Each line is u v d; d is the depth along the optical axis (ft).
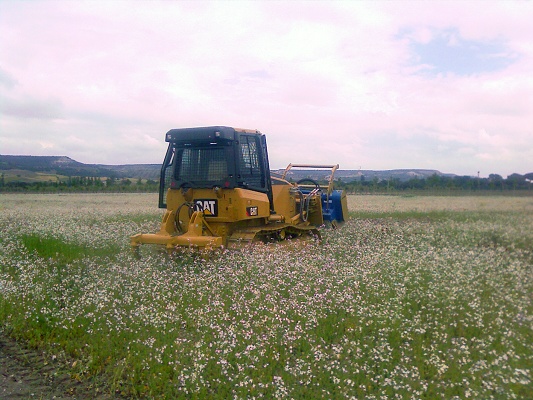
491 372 15.83
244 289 24.43
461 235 44.78
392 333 19.90
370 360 17.47
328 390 15.84
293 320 20.94
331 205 48.60
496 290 24.95
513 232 44.47
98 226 51.98
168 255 31.32
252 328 20.33
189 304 23.35
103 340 19.81
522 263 31.96
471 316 21.04
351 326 20.76
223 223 32.94
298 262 27.81
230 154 32.45
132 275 26.63
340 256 32.73
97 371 17.85
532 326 19.76
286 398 15.44
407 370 16.30
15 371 18.24
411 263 29.66
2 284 24.89
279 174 50.14
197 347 18.25
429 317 21.29
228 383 16.37
